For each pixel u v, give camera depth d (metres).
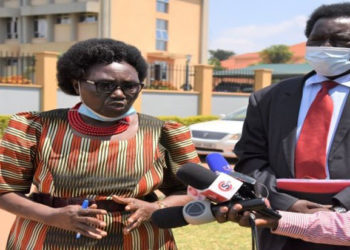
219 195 1.79
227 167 2.02
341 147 2.21
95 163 2.13
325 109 2.28
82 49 2.16
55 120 2.22
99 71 2.13
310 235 2.01
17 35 30.50
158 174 2.24
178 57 28.98
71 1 27.00
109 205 2.15
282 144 2.34
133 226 2.12
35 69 13.36
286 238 2.29
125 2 26.98
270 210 1.89
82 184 2.12
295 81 2.47
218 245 4.86
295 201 2.15
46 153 2.15
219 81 19.08
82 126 2.18
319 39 2.32
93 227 2.03
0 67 15.36
